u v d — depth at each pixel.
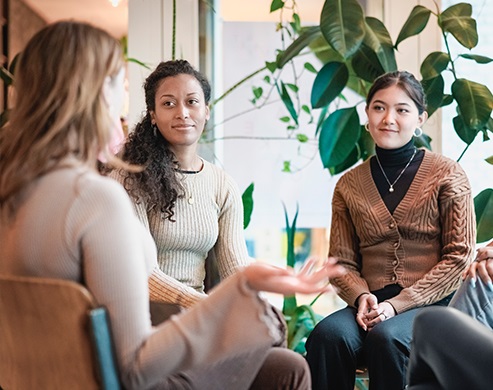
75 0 4.95
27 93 1.61
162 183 2.71
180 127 2.76
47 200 1.53
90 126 1.60
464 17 3.46
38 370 1.55
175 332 1.49
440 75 3.45
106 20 5.43
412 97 2.94
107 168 2.69
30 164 1.56
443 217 2.88
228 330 1.53
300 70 3.77
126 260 1.49
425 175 2.91
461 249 2.81
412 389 1.86
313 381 2.76
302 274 1.56
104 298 1.47
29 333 1.55
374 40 3.45
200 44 3.80
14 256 1.56
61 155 1.57
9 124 1.63
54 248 1.50
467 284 2.40
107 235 1.49
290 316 3.57
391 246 2.90
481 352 1.63
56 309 1.46
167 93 2.78
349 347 2.74
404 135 2.93
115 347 1.47
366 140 3.55
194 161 2.85
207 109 2.88
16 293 1.53
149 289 2.49
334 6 3.36
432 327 1.76
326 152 3.52
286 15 3.78
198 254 2.80
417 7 3.49
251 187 3.66
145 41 3.81
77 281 1.52
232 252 2.83
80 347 1.45
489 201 3.44
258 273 1.53
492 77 3.70
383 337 2.62
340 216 3.05
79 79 1.58
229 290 1.53
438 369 1.74
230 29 3.80
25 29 4.87
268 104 3.79
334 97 3.49
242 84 3.80
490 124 3.45
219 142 3.80
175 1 3.76
